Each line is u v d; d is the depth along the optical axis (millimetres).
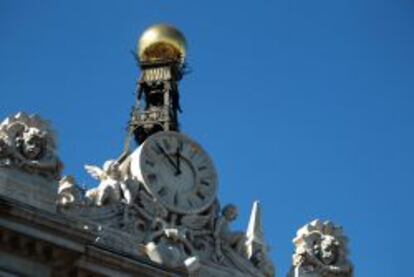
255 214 81562
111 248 72312
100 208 75688
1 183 71688
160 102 89875
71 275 71125
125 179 77688
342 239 83750
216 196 80812
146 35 90938
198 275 77312
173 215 78750
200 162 81250
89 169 78500
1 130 73062
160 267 73375
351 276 83188
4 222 69000
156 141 80062
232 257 79562
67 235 70438
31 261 70062
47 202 72500
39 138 73438
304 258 82250
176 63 90938
